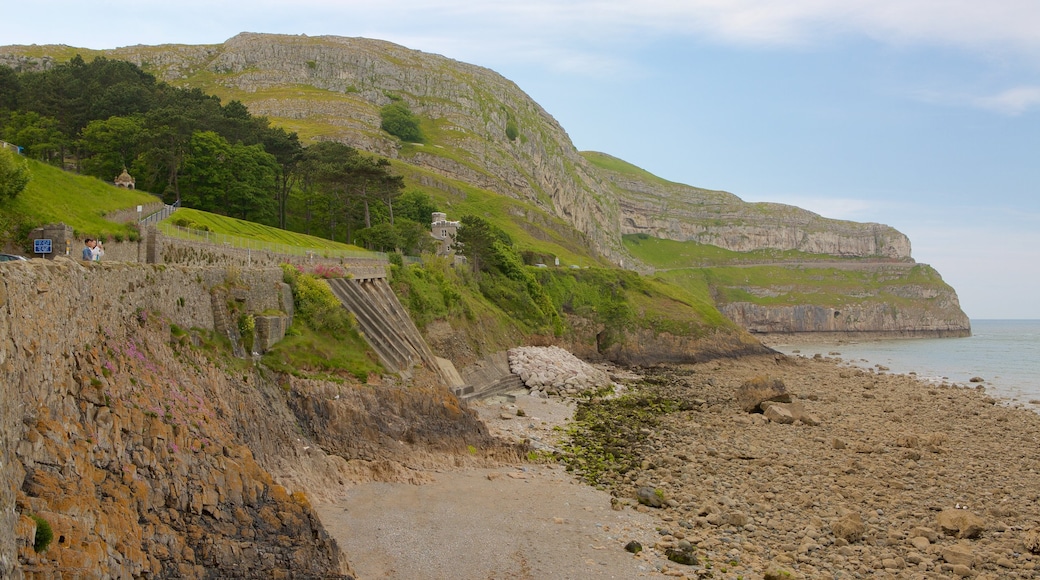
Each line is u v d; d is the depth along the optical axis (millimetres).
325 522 33188
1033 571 33250
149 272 30156
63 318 20750
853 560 33656
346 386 41969
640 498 40438
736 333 133000
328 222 115438
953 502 43188
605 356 122312
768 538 36094
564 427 60875
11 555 14812
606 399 78062
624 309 125688
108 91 109312
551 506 38750
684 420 67125
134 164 94875
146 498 21234
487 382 77688
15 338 17078
